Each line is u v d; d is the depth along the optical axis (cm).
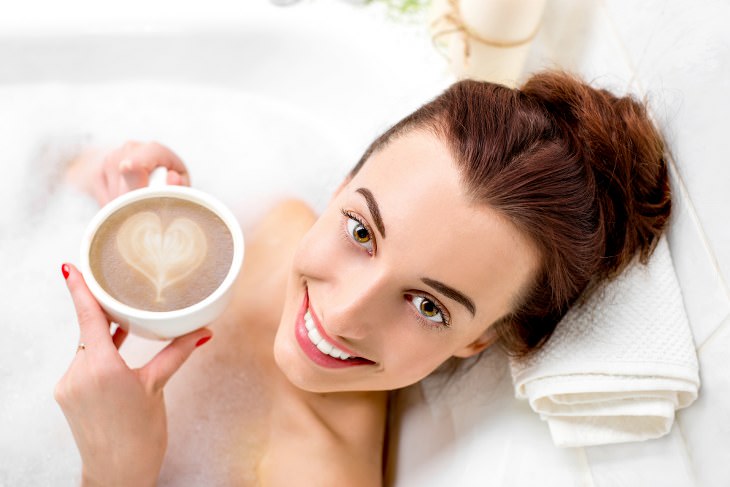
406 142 67
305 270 73
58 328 102
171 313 62
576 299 73
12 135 117
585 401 69
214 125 125
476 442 80
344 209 69
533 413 78
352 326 67
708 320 67
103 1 115
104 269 65
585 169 67
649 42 80
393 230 64
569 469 72
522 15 95
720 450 64
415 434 89
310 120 125
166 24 115
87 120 121
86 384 65
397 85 112
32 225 111
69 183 115
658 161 73
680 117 73
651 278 71
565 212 65
